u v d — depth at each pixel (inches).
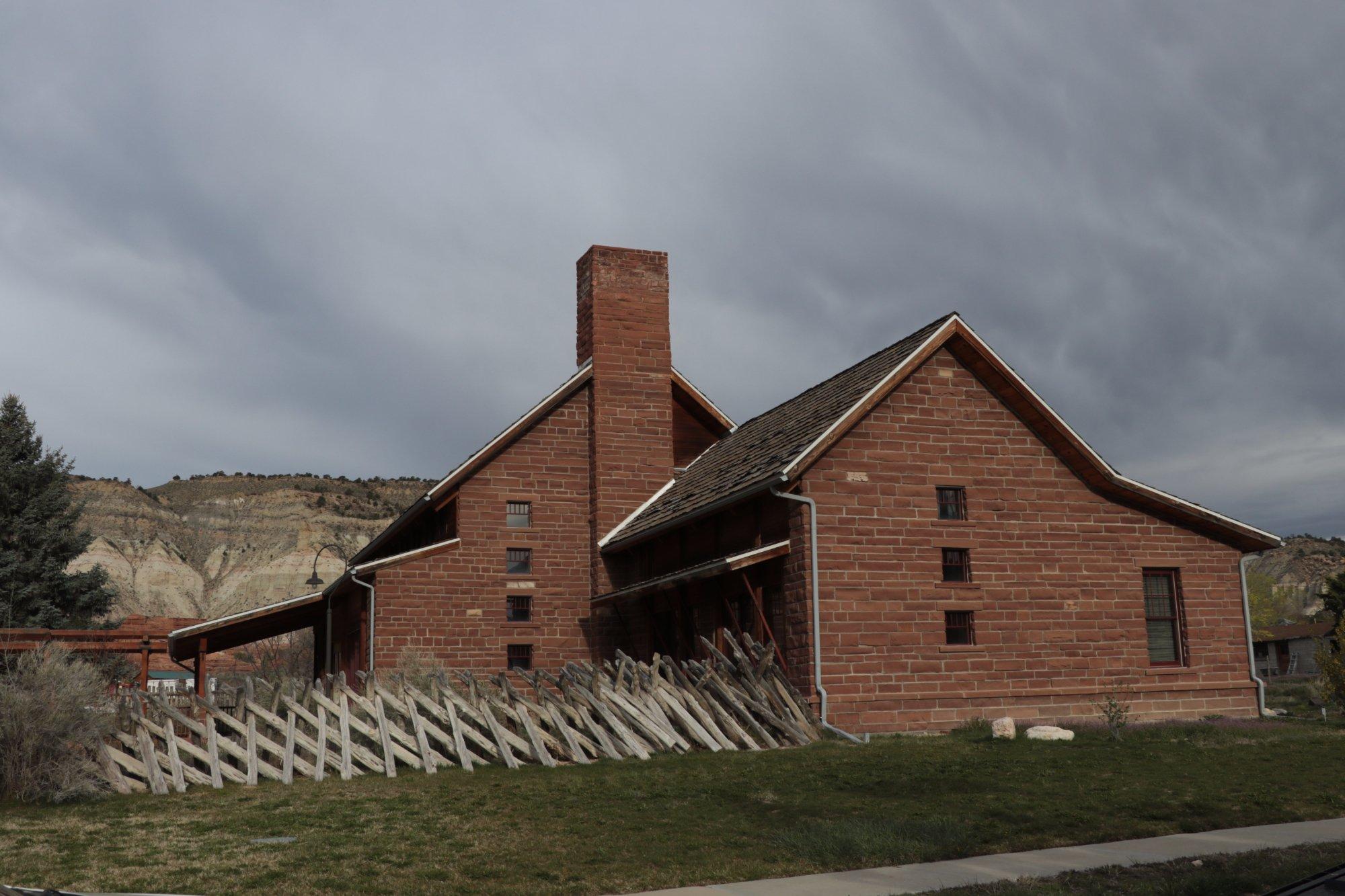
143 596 4488.2
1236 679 954.7
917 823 450.0
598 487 1200.2
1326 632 3041.3
